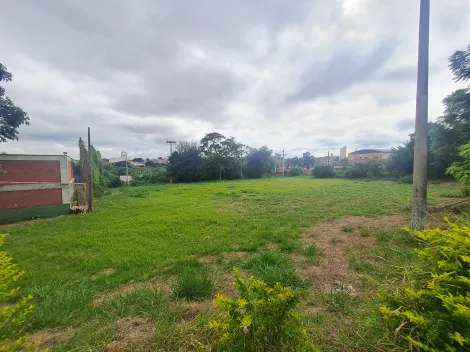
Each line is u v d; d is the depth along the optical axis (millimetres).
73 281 3447
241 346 1359
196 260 3936
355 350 1527
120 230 6391
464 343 1074
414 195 4359
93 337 1875
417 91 4340
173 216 8125
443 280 1300
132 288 3146
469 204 5309
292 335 1419
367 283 2660
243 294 1617
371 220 6316
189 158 35344
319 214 7492
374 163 27828
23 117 8422
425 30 4195
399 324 1381
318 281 2928
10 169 9453
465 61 8883
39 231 6809
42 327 2209
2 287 1787
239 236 5434
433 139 18125
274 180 31266
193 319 2061
